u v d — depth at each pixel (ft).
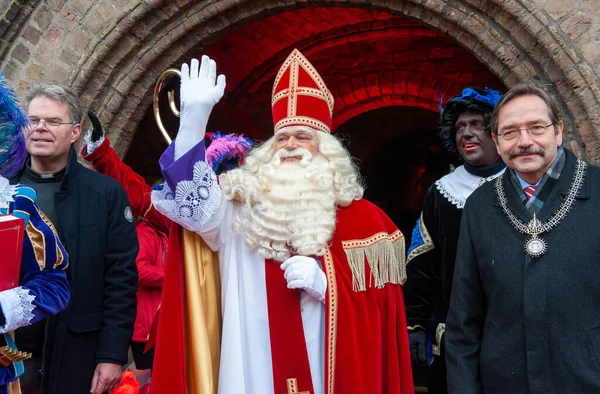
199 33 16.16
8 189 6.72
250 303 7.75
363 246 7.90
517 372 6.74
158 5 15.58
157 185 7.95
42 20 16.24
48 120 8.86
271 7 15.56
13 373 6.47
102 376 8.61
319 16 24.13
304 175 8.06
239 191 7.85
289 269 7.41
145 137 24.93
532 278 6.72
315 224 7.74
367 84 27.40
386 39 26.43
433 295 9.84
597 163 12.32
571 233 6.69
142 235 11.73
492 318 7.04
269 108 27.17
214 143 9.96
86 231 8.87
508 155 7.03
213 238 7.91
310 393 7.47
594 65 12.40
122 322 8.89
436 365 9.72
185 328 7.87
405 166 37.65
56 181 9.13
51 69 16.12
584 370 6.43
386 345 7.84
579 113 12.61
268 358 7.59
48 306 6.59
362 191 8.43
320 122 8.54
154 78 16.49
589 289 6.55
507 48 13.41
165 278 7.82
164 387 7.48
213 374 7.88
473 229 7.37
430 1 13.96
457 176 9.71
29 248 6.76
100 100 16.26
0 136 6.60
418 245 9.98
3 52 16.34
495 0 13.09
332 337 7.52
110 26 15.79
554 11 12.70
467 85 25.88
